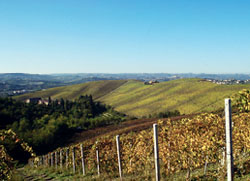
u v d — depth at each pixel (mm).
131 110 127625
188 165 8836
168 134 10023
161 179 9242
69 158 19422
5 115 68625
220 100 99062
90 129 66000
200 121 9016
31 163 28984
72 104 109688
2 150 8812
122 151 13938
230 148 4180
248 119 8570
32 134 50438
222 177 7582
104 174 12984
